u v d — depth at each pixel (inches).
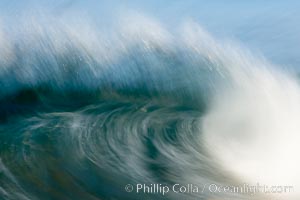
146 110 344.5
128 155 269.9
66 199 226.8
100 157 263.9
